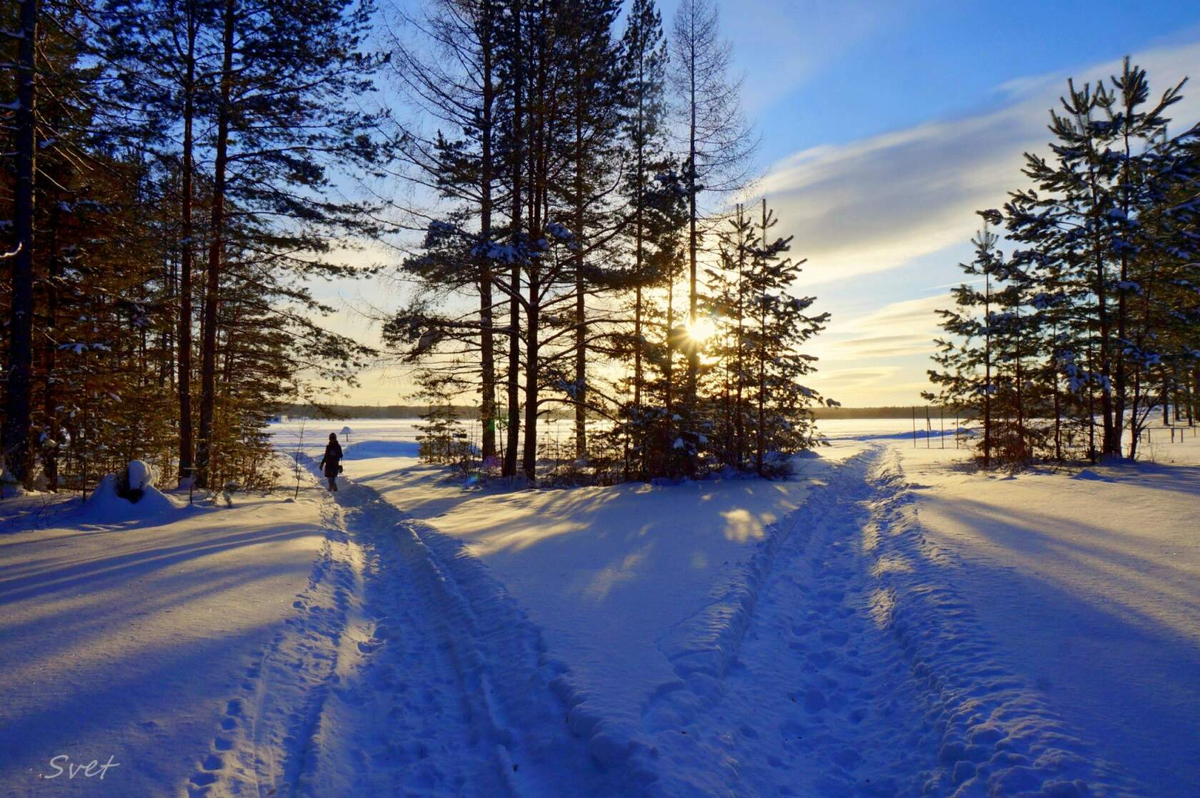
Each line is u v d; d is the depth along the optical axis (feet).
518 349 58.08
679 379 58.75
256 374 80.59
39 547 27.20
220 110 46.03
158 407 55.36
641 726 12.04
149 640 16.26
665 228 55.67
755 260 60.23
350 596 22.66
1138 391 61.72
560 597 20.75
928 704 13.70
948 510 36.78
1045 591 19.58
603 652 15.83
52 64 43.29
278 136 50.16
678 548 28.27
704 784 10.50
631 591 21.43
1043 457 65.82
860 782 11.72
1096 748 10.74
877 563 26.61
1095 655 14.60
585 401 59.26
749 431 61.57
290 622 18.42
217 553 26.53
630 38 57.88
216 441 56.34
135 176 47.11
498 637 17.69
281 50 47.62
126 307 49.73
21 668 14.21
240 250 54.95
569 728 12.39
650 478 57.52
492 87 54.90
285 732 12.89
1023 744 11.03
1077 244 60.64
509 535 32.01
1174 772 9.98
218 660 15.29
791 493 47.67
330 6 49.21
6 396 42.60
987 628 16.75
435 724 13.70
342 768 11.84
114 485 36.32
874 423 336.70
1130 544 24.79
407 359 57.31
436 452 89.40
